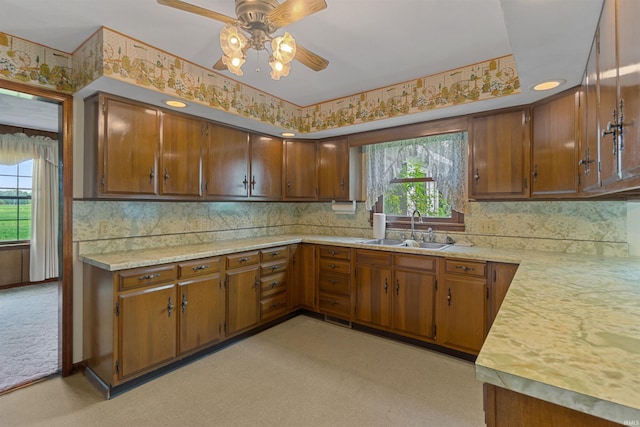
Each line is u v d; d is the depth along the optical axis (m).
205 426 1.85
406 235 3.54
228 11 1.86
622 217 2.43
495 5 1.77
